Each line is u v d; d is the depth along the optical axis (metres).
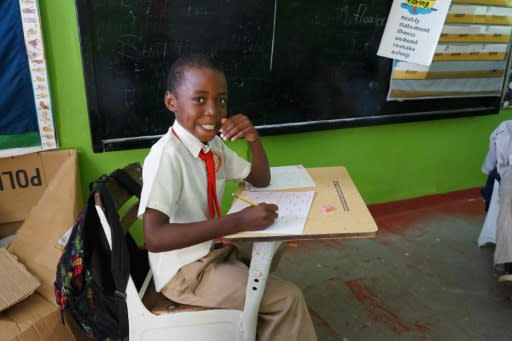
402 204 2.96
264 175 1.36
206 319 1.21
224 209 2.43
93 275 1.22
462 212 2.96
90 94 1.91
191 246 1.18
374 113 2.59
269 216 1.09
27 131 1.89
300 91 2.34
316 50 2.30
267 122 2.33
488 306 2.00
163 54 1.99
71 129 1.98
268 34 2.16
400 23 2.42
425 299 2.04
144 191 1.13
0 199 1.91
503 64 2.81
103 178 1.22
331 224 1.11
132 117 2.03
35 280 1.58
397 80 2.55
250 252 1.44
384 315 1.92
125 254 1.16
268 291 1.21
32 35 1.77
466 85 2.76
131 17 1.88
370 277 2.20
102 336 1.29
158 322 1.19
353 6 2.29
